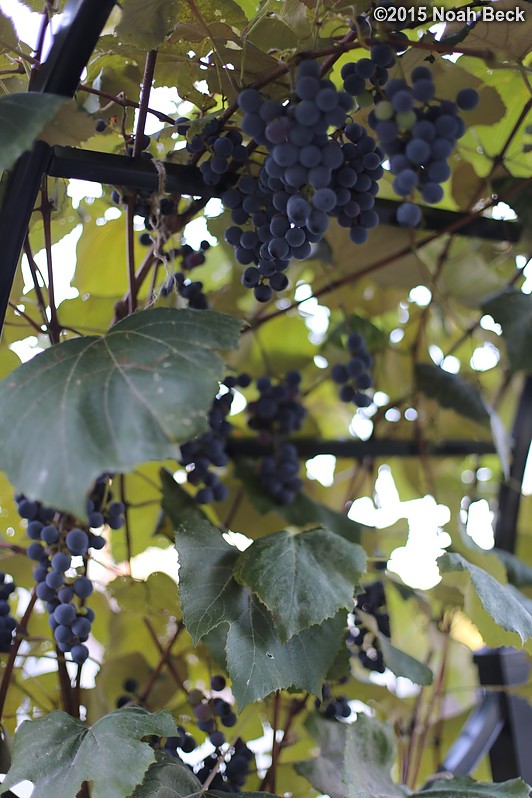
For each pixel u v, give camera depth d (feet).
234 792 3.31
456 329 4.62
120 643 3.93
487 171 4.02
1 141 2.90
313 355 4.48
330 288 4.16
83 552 3.26
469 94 3.05
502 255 4.17
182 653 3.86
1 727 3.48
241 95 3.02
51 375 2.95
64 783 3.06
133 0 3.22
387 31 3.14
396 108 2.96
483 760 4.23
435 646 4.20
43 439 2.85
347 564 3.31
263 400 3.99
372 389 4.40
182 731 3.45
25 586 3.86
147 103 3.35
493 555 3.69
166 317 3.05
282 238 3.13
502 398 4.48
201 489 3.74
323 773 3.56
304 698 3.74
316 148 2.98
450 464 4.60
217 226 3.76
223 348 2.96
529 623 3.42
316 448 4.24
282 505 3.98
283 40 3.38
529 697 3.88
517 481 4.24
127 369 2.93
